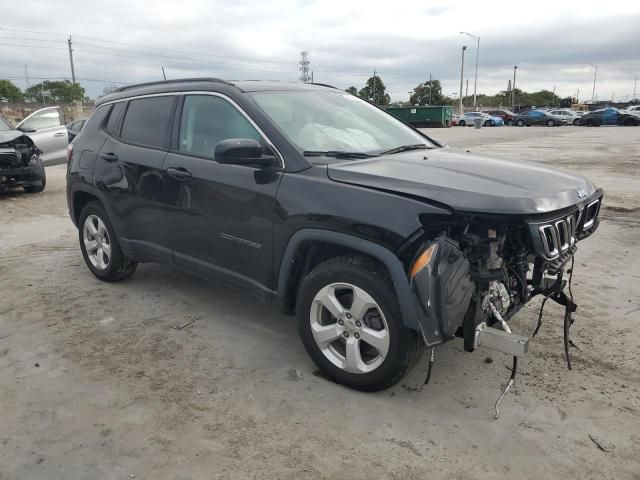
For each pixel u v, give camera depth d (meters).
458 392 3.37
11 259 6.18
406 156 3.76
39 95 75.25
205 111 4.15
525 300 3.31
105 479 2.65
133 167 4.56
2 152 9.78
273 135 3.64
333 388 3.43
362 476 2.67
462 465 2.74
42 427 3.06
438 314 2.86
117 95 5.12
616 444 2.89
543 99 121.69
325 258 3.59
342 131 4.02
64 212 8.83
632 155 16.50
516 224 2.97
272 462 2.77
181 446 2.89
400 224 2.96
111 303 4.82
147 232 4.59
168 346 4.01
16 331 4.28
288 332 4.24
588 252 6.23
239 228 3.77
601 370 3.63
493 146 20.73
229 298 4.92
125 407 3.24
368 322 3.24
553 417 3.12
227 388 3.44
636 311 4.56
